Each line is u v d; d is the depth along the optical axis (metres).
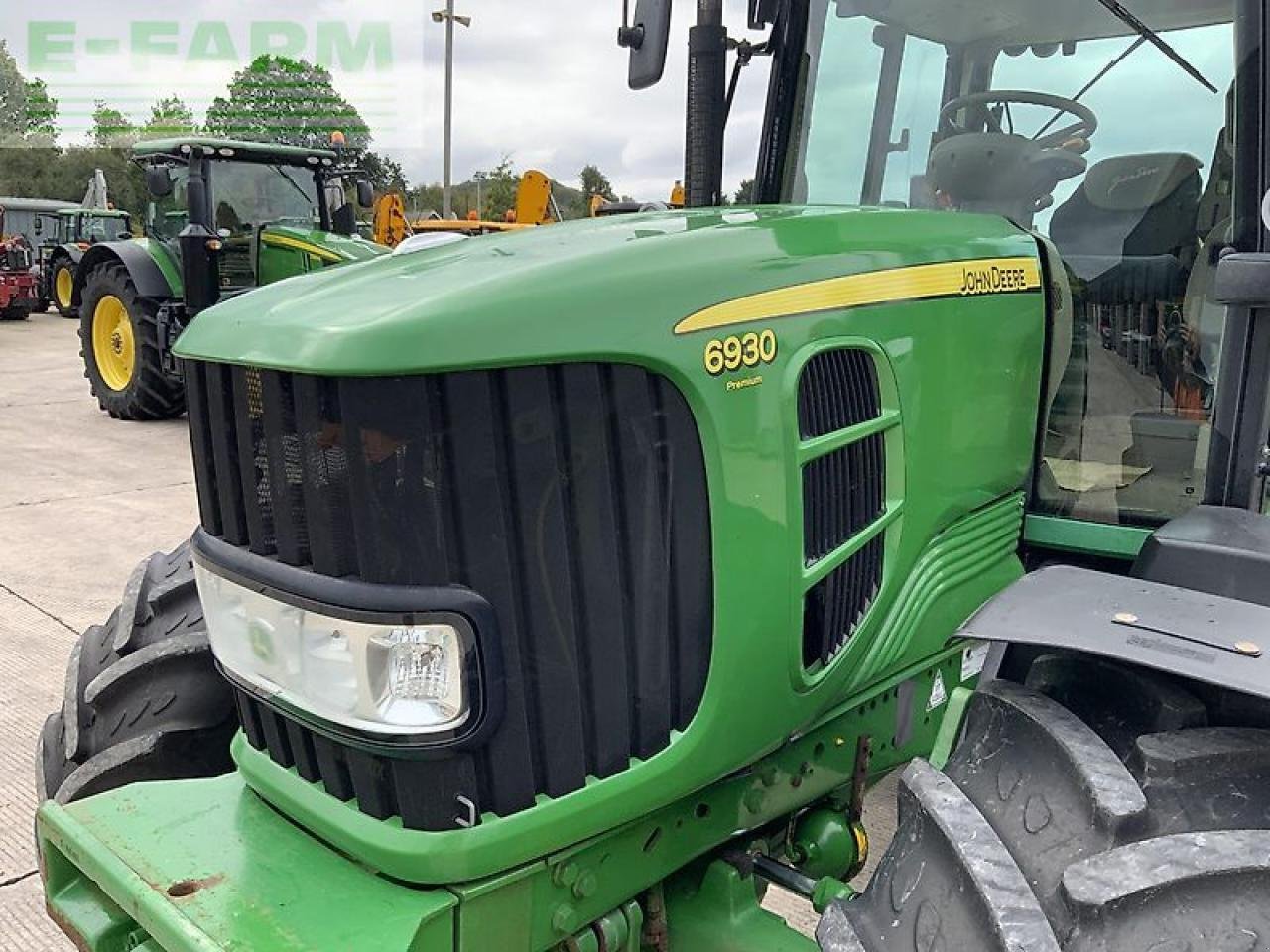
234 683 1.58
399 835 1.42
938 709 2.12
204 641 2.00
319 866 1.48
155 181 8.72
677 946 1.78
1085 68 2.22
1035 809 1.36
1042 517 2.22
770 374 1.59
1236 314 1.80
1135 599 1.45
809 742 1.88
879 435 1.81
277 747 1.58
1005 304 2.02
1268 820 1.31
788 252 1.66
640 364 1.45
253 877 1.46
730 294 1.55
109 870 1.49
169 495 6.63
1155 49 2.13
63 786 1.94
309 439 1.37
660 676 1.53
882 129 2.52
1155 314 2.13
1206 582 1.55
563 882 1.52
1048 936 1.20
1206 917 1.20
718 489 1.53
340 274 1.60
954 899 1.29
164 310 8.71
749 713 1.62
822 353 1.68
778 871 1.81
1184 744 1.37
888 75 2.51
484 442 1.34
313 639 1.42
